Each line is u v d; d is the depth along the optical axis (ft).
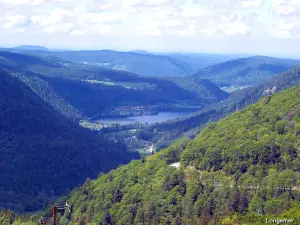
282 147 578.66
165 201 572.51
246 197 516.73
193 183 579.48
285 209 480.23
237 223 472.85
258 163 576.61
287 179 524.93
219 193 544.21
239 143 614.34
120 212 596.29
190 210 544.62
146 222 563.07
